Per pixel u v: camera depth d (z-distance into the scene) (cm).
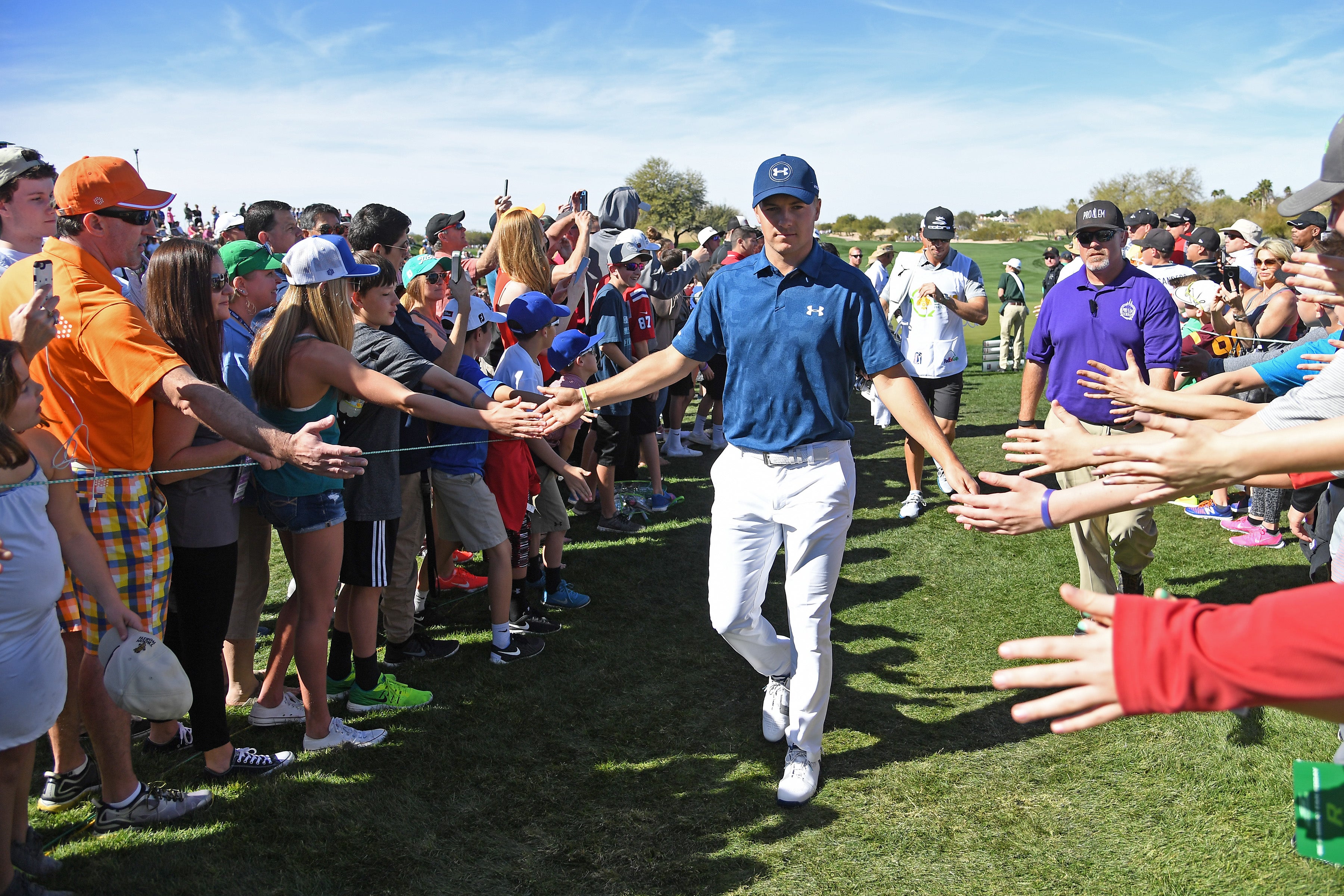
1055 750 354
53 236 354
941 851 297
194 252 311
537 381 440
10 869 253
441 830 307
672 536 633
